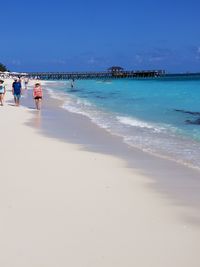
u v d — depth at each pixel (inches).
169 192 332.2
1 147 504.4
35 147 510.3
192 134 631.2
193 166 426.3
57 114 905.5
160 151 503.8
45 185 343.3
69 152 485.7
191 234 247.6
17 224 259.6
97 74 5531.5
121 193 326.6
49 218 270.1
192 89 2181.3
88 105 1166.3
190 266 210.5
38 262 213.8
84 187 340.5
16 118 801.6
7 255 220.7
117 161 443.8
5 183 346.9
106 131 663.1
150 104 1189.7
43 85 3095.5
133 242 236.5
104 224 261.9
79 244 233.6
